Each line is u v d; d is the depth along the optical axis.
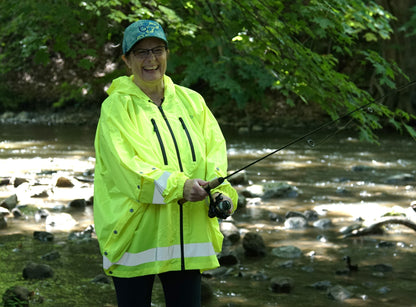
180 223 2.74
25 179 8.98
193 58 8.25
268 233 6.35
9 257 5.43
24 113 19.72
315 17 5.17
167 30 6.47
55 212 7.21
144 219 2.70
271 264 5.33
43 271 4.92
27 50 6.90
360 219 6.87
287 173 10.09
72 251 5.65
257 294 4.61
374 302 4.43
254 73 13.61
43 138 14.94
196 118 2.93
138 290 2.72
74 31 6.11
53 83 19.92
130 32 2.81
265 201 7.96
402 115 5.07
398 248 5.79
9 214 7.05
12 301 4.18
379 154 12.34
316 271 5.14
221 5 5.73
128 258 2.71
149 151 2.72
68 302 4.39
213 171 2.81
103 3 5.93
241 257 5.54
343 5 5.36
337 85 5.09
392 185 9.02
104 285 4.76
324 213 7.23
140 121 2.78
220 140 2.95
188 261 2.73
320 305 4.39
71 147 13.34
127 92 2.83
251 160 11.51
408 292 4.63
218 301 4.45
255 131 16.44
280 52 5.23
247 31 5.47
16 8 6.15
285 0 5.34
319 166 10.84
